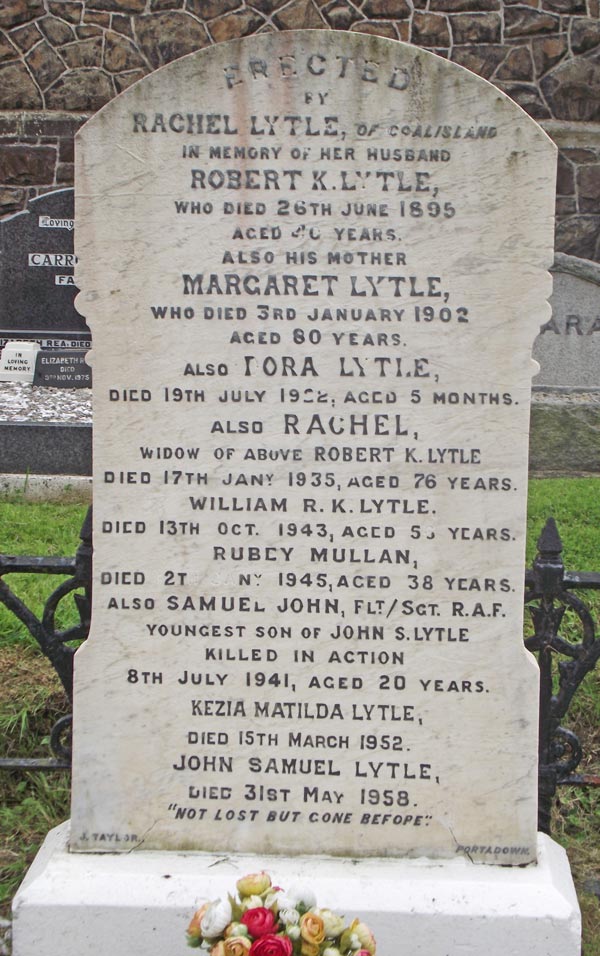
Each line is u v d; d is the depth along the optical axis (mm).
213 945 2699
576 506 5508
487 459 2932
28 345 6789
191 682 2975
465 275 2908
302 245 2918
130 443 2949
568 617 4164
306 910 2736
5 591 3277
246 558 2959
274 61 2889
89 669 2975
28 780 3482
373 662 2963
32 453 6074
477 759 2959
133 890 2871
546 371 6922
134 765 2980
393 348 2926
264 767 2977
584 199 8586
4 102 8547
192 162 2910
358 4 8375
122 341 2936
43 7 8398
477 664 2951
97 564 2967
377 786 2971
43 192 8633
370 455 2941
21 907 2863
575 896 2918
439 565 2949
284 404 2939
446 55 8453
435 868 2930
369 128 2895
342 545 2953
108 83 8500
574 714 3756
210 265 2924
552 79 8469
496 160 2885
